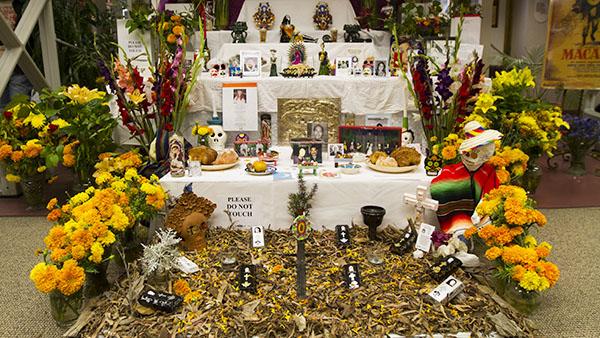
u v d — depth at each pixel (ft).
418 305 6.93
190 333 6.40
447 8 14.15
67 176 15.20
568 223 11.50
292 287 7.39
